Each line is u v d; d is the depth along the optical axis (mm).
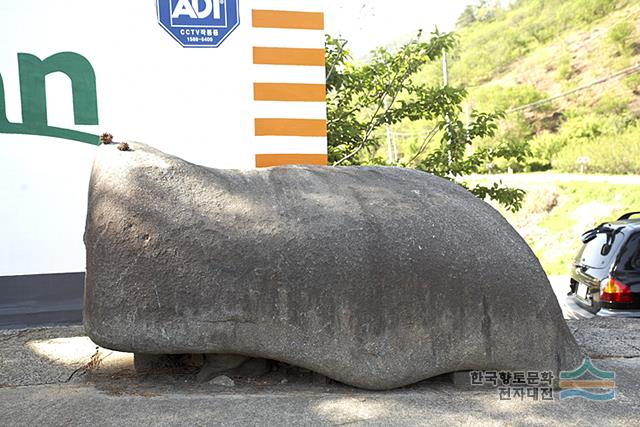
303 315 3312
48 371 3797
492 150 7988
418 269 3393
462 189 4133
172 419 3096
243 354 3422
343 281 3332
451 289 3408
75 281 5145
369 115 8695
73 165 5137
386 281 3361
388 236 3438
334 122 7852
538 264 3686
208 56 5355
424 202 3697
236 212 3395
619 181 23766
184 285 3262
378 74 8133
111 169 3441
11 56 4980
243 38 5410
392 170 4164
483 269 3469
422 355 3400
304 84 5559
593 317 5387
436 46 8000
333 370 3375
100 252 3314
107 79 5168
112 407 3232
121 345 3303
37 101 5039
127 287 3266
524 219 23703
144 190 3367
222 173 3682
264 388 3535
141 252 3273
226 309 3266
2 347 4328
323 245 3363
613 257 5516
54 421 3062
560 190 24047
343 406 3283
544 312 3541
